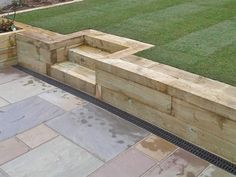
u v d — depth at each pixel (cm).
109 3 713
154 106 356
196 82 339
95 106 405
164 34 501
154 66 380
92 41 498
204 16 581
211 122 308
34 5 719
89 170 298
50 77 491
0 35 511
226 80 347
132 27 541
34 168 302
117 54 422
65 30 541
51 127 365
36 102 420
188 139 336
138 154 319
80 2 736
